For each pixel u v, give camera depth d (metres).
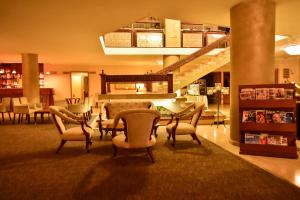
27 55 10.86
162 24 11.88
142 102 6.71
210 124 7.90
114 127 4.24
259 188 2.99
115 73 16.12
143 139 4.03
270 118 4.32
